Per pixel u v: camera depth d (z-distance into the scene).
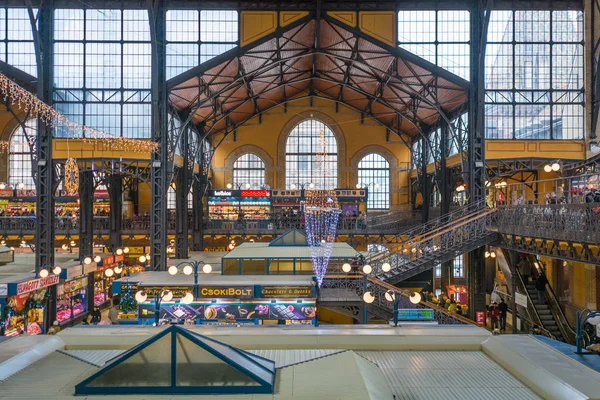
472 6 24.41
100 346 6.79
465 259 36.34
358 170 41.88
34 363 5.82
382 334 7.19
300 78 35.00
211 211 37.75
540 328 19.78
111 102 23.70
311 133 42.03
